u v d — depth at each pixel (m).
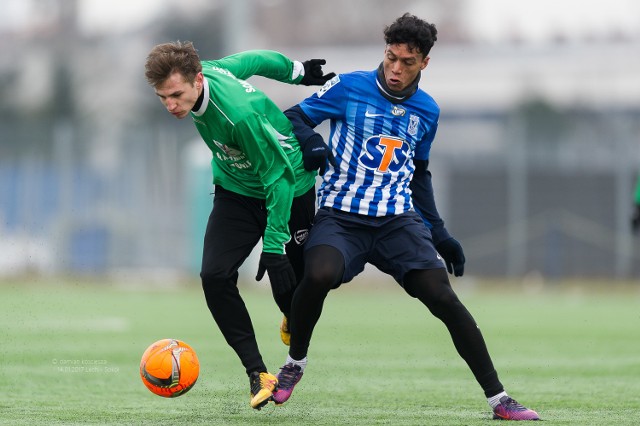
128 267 89.00
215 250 20.50
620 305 63.66
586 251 87.31
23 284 81.88
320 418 20.88
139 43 131.00
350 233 20.61
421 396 24.98
